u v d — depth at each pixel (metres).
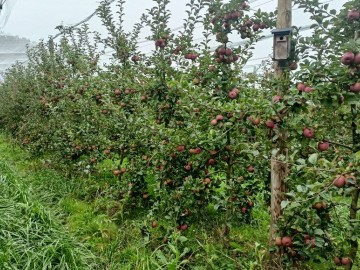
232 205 3.43
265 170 3.35
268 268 2.80
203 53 3.66
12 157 8.09
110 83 4.91
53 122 6.84
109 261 3.26
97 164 5.36
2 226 3.25
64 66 7.44
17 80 10.68
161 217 3.78
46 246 2.98
